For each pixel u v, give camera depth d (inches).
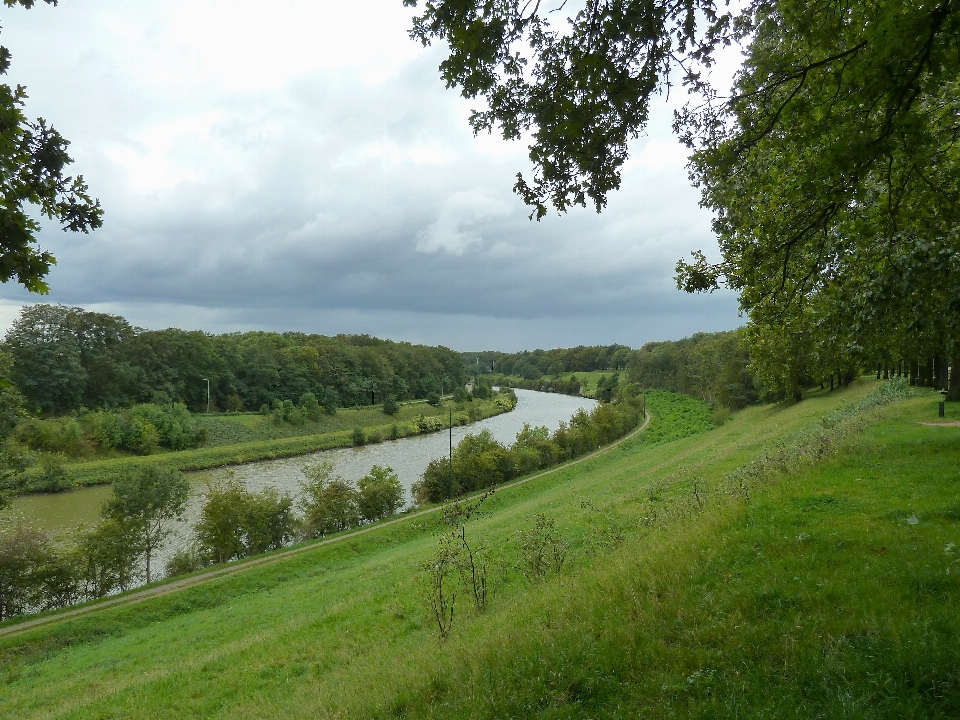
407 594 646.5
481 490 1947.6
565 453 2493.8
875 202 394.9
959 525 323.0
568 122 230.8
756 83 297.1
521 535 561.9
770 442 1197.7
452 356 5999.0
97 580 1202.0
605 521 728.3
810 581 271.3
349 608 663.1
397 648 454.9
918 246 415.8
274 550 1438.2
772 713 181.5
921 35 210.8
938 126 331.3
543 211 270.5
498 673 253.4
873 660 198.1
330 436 3117.6
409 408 4411.9
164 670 614.9
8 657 888.3
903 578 256.8
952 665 185.6
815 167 294.8
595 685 224.1
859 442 676.1
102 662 770.2
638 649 240.4
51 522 1625.2
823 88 260.4
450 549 512.4
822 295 516.7
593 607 306.0
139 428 2682.1
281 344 4837.6
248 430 3230.8
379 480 1747.0
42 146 264.5
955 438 614.9
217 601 1140.5
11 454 1238.9
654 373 5231.3
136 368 3526.1
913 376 1459.2
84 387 3233.3
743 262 395.2
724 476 819.4
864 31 226.8
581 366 7637.8
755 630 232.5
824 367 702.5
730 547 344.2
